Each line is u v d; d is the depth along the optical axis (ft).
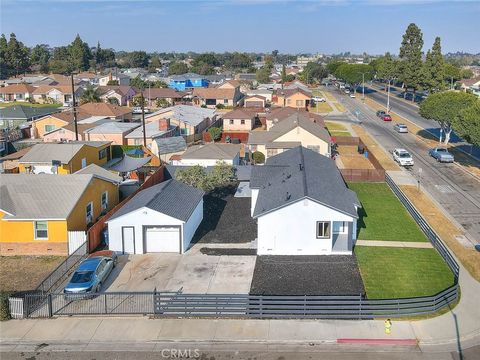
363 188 167.84
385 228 127.65
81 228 120.16
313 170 133.80
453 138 262.67
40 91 460.96
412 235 122.83
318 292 92.32
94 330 80.28
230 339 77.30
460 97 230.48
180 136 241.14
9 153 237.45
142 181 178.91
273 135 219.41
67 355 73.92
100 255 103.40
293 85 465.06
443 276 99.66
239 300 83.82
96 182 129.49
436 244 113.29
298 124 214.28
